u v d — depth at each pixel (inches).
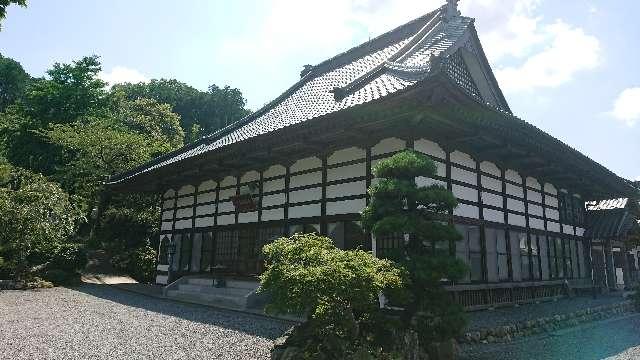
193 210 832.3
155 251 1049.5
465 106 417.4
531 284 621.3
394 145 482.0
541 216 707.4
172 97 2596.0
